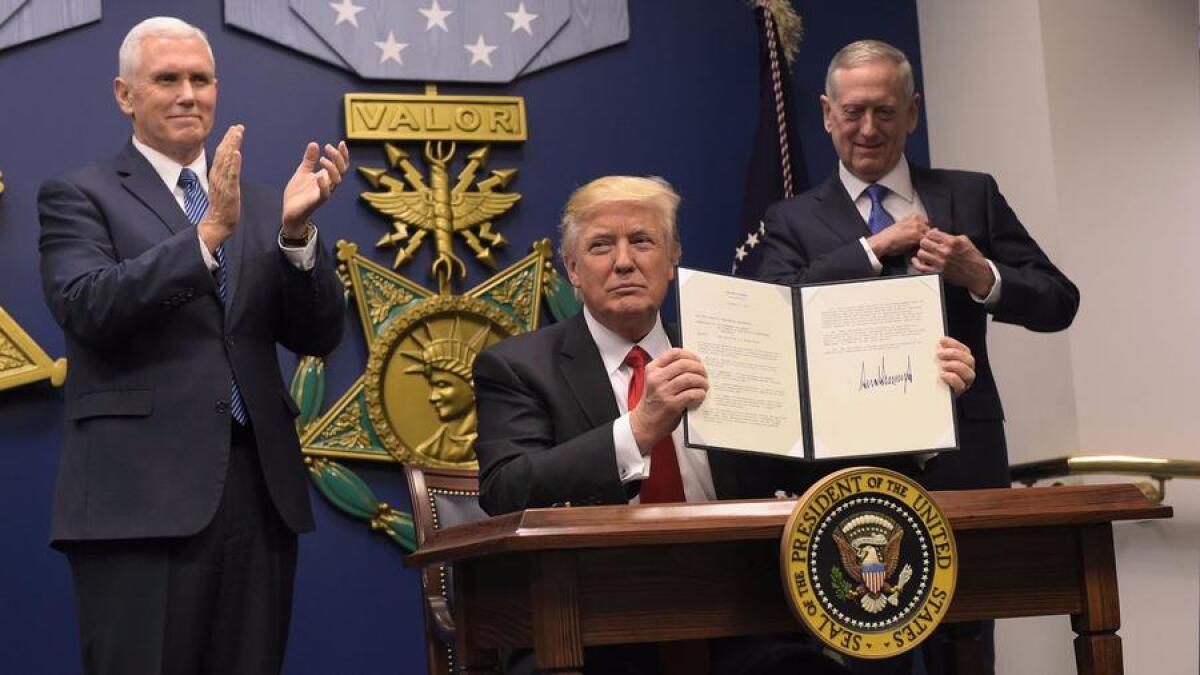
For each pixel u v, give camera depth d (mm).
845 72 3984
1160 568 4605
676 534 2332
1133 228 4785
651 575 2375
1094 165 4793
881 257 3771
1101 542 2600
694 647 2961
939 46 5309
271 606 3381
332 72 4820
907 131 4039
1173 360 4738
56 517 3293
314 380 4637
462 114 4887
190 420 3324
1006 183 4988
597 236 3141
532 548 2279
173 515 3252
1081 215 4762
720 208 5121
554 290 4906
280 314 3551
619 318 3158
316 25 4789
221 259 3457
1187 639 4574
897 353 2785
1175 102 4855
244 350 3426
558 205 4977
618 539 2303
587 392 3123
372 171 4793
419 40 4887
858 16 5371
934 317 2799
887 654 2389
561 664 2299
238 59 4730
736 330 2748
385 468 4711
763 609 2430
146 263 3230
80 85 4566
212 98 3637
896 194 4020
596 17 5074
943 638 3676
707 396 2689
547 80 5031
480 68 4934
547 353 3193
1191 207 4816
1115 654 2582
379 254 4789
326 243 4738
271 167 4719
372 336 4699
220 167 3277
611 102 5082
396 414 4699
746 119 5195
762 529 2381
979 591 2549
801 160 5031
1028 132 4871
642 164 5074
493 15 4977
